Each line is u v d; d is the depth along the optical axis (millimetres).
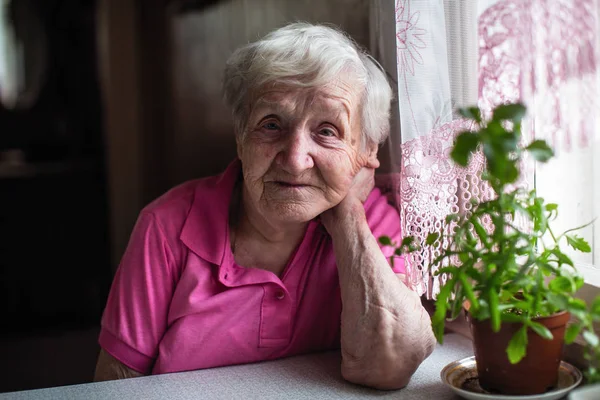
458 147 734
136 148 3812
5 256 3514
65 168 3719
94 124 3934
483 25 932
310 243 1220
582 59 790
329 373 1075
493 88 925
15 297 3533
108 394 1005
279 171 1100
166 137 3615
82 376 2717
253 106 1117
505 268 820
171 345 1155
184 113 3377
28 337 3307
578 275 859
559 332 842
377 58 1171
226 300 1161
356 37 1336
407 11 1021
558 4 818
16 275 3535
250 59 1135
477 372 934
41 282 3592
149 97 3746
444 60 1002
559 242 1050
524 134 931
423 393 974
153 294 1196
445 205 1023
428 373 1053
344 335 1025
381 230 1207
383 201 1278
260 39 1167
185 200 1255
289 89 1075
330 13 1598
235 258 1230
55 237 3627
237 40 2721
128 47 3738
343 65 1086
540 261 826
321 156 1091
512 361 807
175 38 3387
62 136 4043
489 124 734
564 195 1034
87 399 986
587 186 1014
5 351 3066
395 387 990
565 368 933
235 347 1171
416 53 1017
